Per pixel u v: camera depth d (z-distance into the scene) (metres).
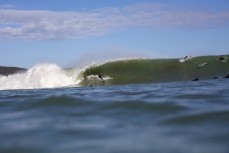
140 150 6.14
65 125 8.43
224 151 5.93
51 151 6.21
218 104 10.84
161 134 7.22
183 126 7.92
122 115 9.67
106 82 36.06
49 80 36.16
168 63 37.03
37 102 12.87
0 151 6.36
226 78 30.06
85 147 6.39
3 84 36.09
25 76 36.69
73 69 37.53
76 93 17.97
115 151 6.11
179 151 6.01
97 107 11.26
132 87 22.42
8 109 11.94
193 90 16.33
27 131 7.88
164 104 11.05
